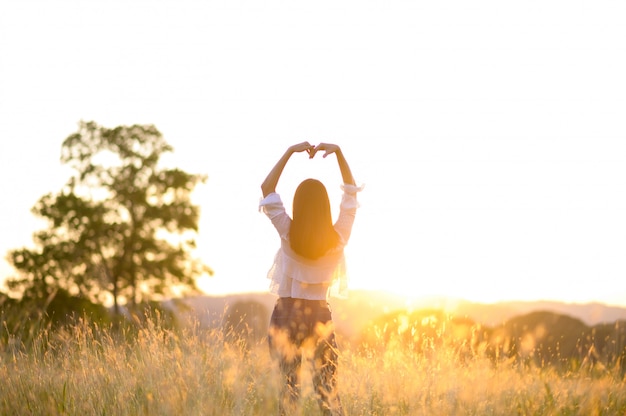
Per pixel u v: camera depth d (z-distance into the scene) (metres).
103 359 5.38
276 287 4.45
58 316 6.89
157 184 44.22
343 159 4.70
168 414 4.14
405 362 5.66
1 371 4.97
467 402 4.80
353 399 4.85
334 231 4.45
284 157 4.59
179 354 5.04
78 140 44.47
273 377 4.38
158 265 41.62
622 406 5.40
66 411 4.43
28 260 39.28
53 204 41.97
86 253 40.84
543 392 5.56
